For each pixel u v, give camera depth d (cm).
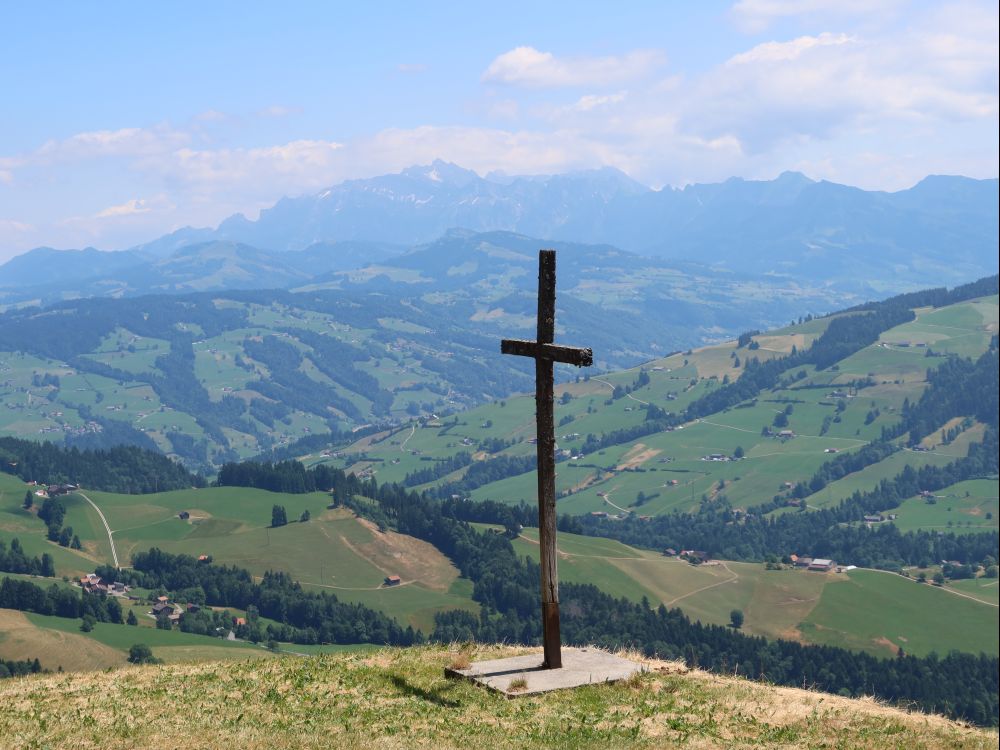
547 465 2770
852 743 2267
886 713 2552
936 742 2306
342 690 2630
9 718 2295
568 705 2498
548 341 2739
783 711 2494
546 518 2775
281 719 2338
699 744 2228
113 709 2416
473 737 2236
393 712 2423
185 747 2091
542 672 2762
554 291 2725
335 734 2225
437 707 2478
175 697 2544
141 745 2100
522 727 2322
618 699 2547
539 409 2753
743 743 2250
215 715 2369
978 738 2388
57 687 2700
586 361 2608
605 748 2183
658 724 2361
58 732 2167
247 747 2102
